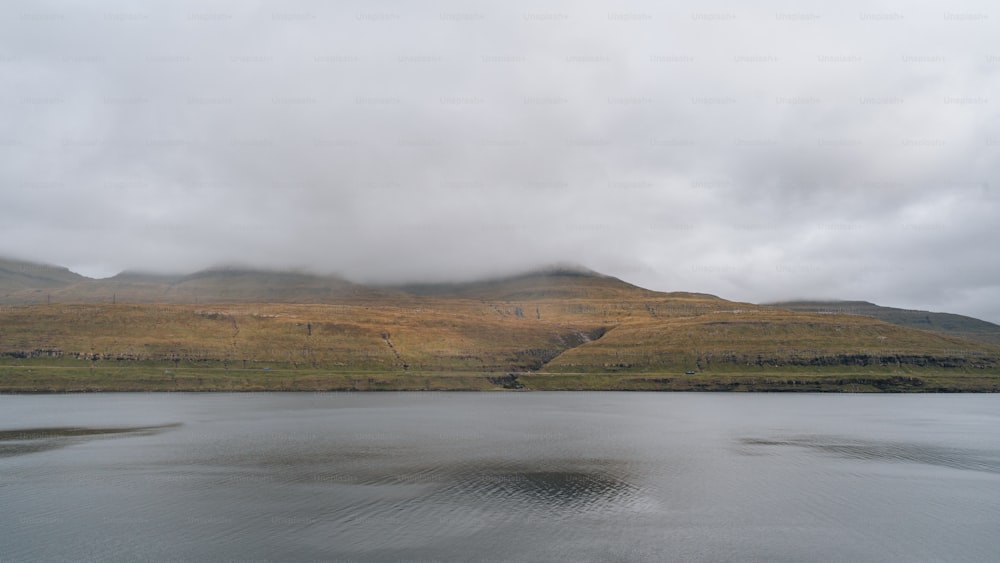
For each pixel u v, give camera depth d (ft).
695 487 282.97
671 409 651.66
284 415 558.56
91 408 607.37
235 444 390.01
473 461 338.34
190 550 197.67
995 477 309.63
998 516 241.35
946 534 220.43
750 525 228.02
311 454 356.38
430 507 245.45
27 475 297.33
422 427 481.46
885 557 198.39
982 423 545.85
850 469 326.85
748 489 280.10
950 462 349.41
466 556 194.08
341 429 465.88
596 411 622.13
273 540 206.90
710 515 239.30
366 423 504.84
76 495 260.21
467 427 484.33
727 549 203.10
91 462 329.52
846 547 206.69
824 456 365.20
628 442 412.16
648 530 221.05
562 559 192.65
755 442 417.90
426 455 355.77
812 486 287.28
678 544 207.10
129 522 224.94
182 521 226.58
